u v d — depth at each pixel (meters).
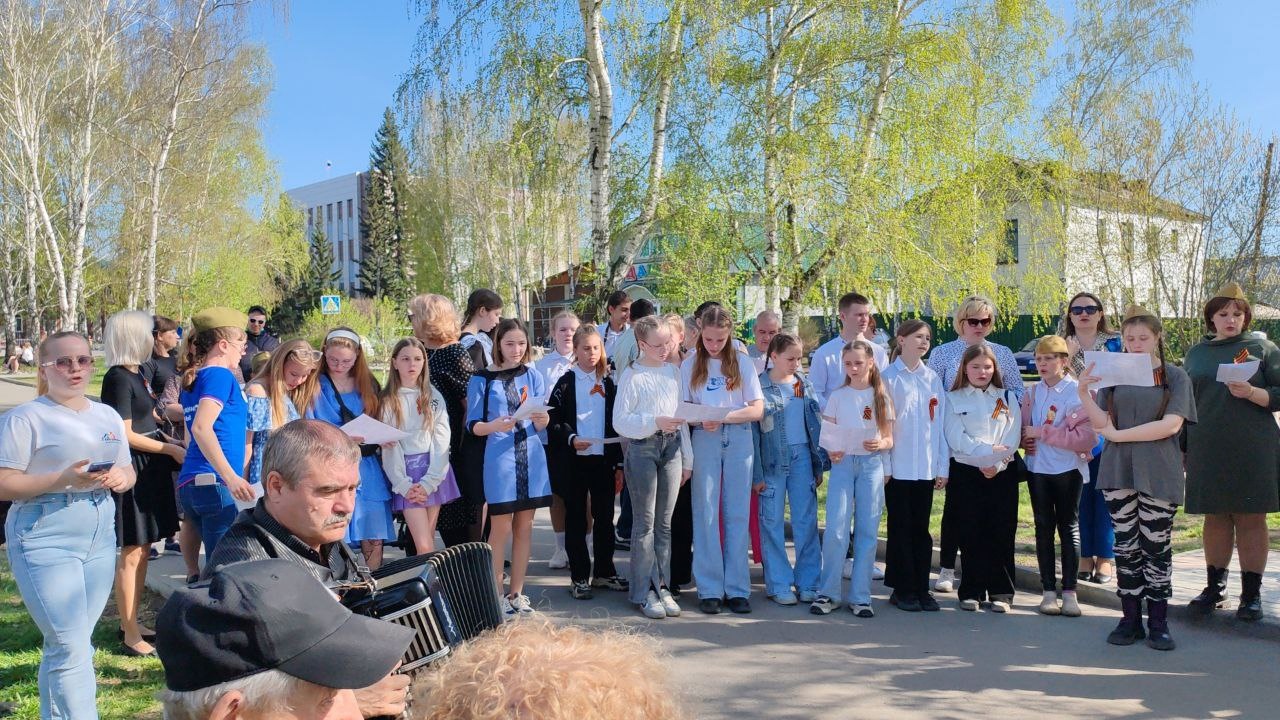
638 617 6.24
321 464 2.45
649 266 15.59
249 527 2.48
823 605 6.28
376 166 67.38
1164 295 19.58
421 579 2.48
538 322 46.88
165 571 7.26
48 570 3.76
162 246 33.28
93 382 24.58
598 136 13.48
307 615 1.56
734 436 6.37
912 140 14.10
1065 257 20.00
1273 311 19.17
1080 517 6.85
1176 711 4.51
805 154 13.77
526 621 1.40
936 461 6.33
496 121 14.55
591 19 13.25
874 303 15.01
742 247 14.72
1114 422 5.57
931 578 7.27
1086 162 19.25
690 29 13.74
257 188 39.28
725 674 5.09
